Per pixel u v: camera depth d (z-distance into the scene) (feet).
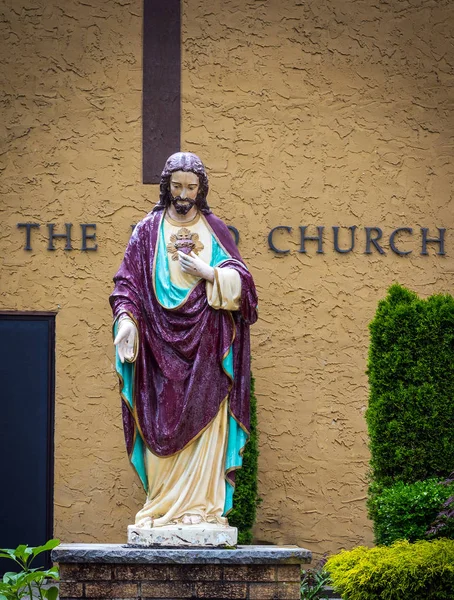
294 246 54.34
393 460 45.70
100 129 54.54
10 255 53.88
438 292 54.65
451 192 55.31
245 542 48.39
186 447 37.70
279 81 55.21
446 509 42.14
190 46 55.21
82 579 35.68
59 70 54.85
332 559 41.34
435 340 46.32
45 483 53.21
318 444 53.26
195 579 35.73
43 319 53.88
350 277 54.34
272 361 53.62
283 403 53.36
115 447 52.85
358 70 55.62
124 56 55.01
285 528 52.54
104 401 53.16
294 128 55.06
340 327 53.98
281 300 53.98
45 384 53.72
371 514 45.27
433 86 55.83
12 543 52.75
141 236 38.86
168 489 37.73
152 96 54.80
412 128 55.52
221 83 55.06
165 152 54.44
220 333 38.11
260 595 35.70
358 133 55.26
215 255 38.96
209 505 37.63
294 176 54.70
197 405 37.65
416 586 38.58
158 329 37.86
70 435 53.01
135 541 36.73
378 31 55.88
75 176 54.24
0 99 54.65
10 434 53.47
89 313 53.62
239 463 37.88
